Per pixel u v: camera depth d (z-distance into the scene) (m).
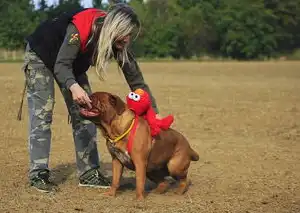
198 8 70.19
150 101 6.54
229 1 72.12
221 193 6.89
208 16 70.38
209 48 70.75
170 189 7.05
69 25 6.44
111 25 6.10
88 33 6.29
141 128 6.24
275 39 72.38
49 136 6.86
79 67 6.64
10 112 15.23
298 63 57.22
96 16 6.34
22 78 29.31
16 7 64.88
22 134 11.63
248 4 72.00
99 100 6.14
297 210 6.17
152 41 67.31
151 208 6.11
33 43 6.64
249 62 60.09
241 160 9.08
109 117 6.16
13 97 19.45
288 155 9.56
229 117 14.57
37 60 6.67
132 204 6.25
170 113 15.27
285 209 6.20
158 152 6.46
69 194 6.71
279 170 8.32
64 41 6.33
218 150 9.96
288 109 16.55
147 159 6.39
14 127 12.55
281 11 74.38
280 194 6.86
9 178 7.52
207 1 72.00
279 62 60.44
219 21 70.31
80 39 6.26
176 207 6.17
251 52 70.06
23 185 7.10
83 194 6.73
